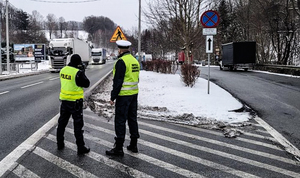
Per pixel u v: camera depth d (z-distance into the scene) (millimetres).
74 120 4453
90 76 20734
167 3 16328
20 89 12867
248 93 11344
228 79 17578
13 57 31922
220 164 4117
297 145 5039
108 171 3812
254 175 3750
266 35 33031
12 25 90938
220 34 52062
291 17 27484
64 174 3695
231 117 7023
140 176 3668
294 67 20781
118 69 4379
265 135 5656
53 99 9922
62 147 4676
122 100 4445
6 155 4328
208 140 5270
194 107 8016
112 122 6543
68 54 25172
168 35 19062
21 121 6574
